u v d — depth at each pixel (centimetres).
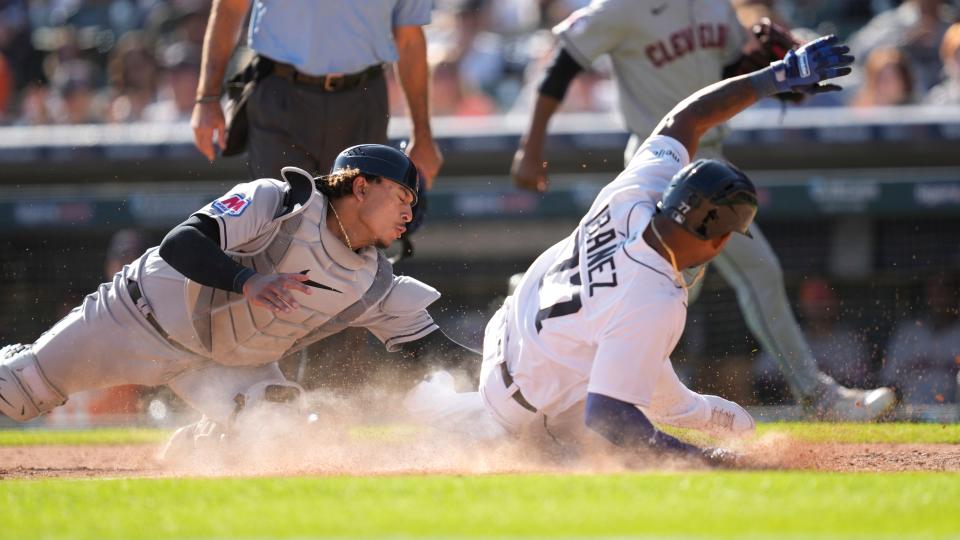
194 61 3634
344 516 912
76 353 1535
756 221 3136
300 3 1820
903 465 1410
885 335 3064
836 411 2098
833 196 3097
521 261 3172
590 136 3167
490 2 4275
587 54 2136
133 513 962
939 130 3133
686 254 1267
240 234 1395
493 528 845
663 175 1362
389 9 1866
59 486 1166
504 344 1430
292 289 1384
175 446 1612
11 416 1573
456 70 3738
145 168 3259
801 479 1108
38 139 3275
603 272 1291
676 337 1277
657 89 2102
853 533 811
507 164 3203
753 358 2814
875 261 3100
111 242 3198
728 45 2109
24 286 3186
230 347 1511
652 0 2070
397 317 1561
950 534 808
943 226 3084
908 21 3809
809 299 3116
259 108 1848
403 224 1463
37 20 4450
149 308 1507
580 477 1135
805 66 1435
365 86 1866
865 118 3159
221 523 896
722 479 1102
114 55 4109
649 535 809
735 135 3169
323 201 1441
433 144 2022
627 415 1253
